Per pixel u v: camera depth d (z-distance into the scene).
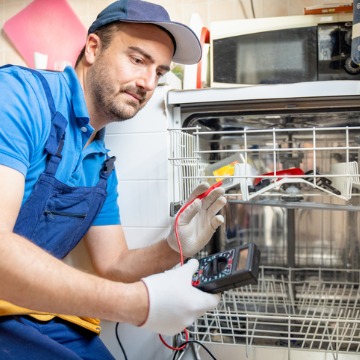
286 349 0.82
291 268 1.19
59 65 1.47
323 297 1.11
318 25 1.02
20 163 0.63
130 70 0.79
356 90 0.87
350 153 1.15
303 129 0.75
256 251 0.67
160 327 0.56
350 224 1.21
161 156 0.94
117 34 0.78
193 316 0.59
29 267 0.51
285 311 1.00
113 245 0.93
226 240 1.25
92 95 0.84
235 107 0.96
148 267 0.84
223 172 0.86
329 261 1.24
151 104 0.94
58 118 0.74
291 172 0.90
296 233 1.26
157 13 0.79
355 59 0.87
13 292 0.52
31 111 0.68
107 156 0.95
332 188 0.84
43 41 1.55
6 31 1.58
